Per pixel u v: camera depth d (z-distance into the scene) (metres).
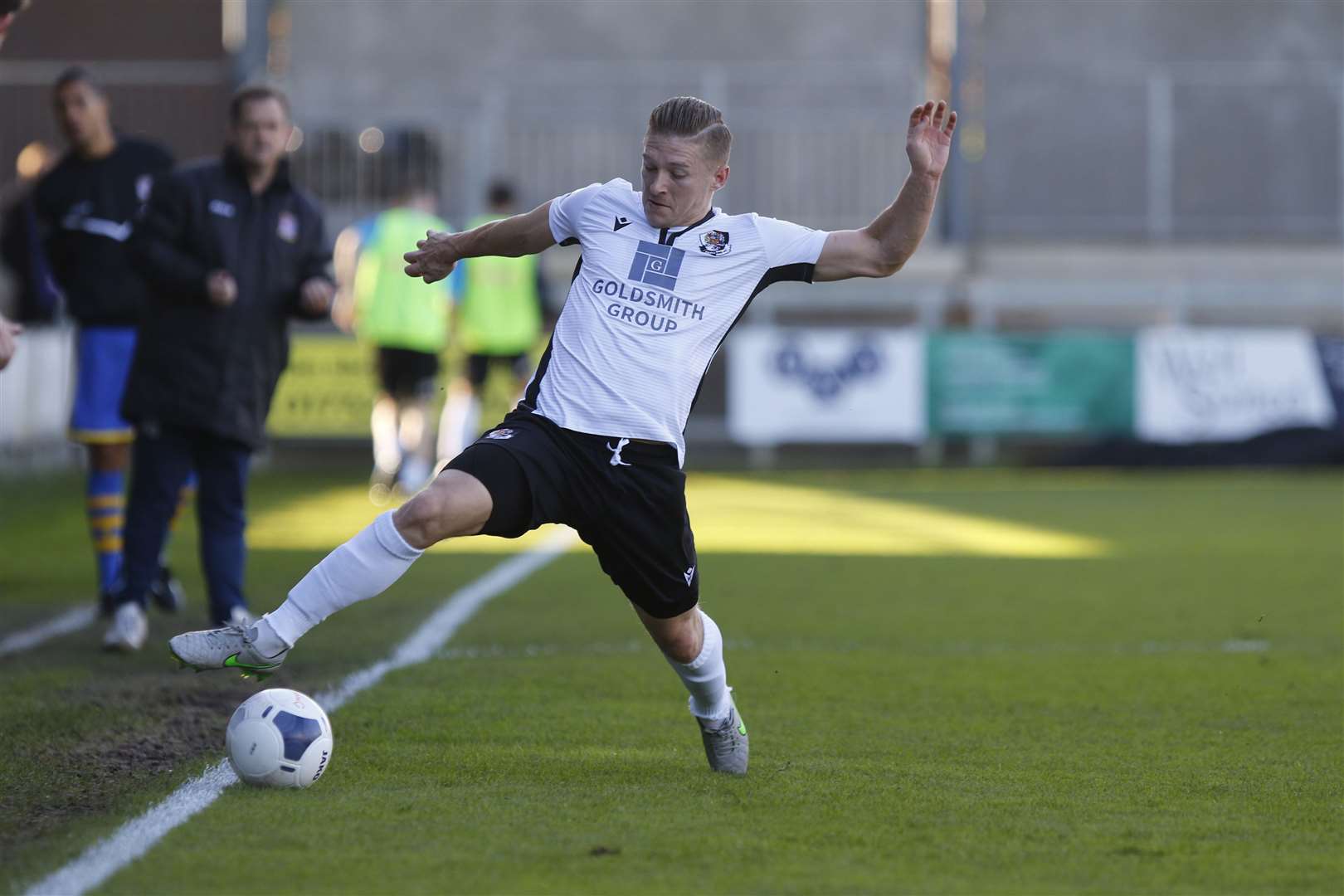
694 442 64.69
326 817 14.23
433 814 14.39
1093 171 73.19
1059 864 13.10
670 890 12.23
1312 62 74.56
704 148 15.17
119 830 13.69
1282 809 15.03
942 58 79.12
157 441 23.67
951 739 18.20
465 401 54.03
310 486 53.53
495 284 53.22
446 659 23.28
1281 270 71.25
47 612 28.00
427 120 67.62
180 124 67.12
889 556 36.59
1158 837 13.97
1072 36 74.38
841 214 70.38
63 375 56.25
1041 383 61.03
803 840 13.67
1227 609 29.00
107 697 20.02
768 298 67.50
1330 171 73.44
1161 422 61.16
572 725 18.58
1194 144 73.31
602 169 69.88
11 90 65.44
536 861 12.94
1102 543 39.25
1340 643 25.41
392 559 14.50
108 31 69.69
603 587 31.25
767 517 44.69
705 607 28.94
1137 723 19.23
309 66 73.12
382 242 49.72
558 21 73.06
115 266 26.84
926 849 13.49
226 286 22.44
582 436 14.78
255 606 28.34
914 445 64.69
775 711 19.84
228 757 15.80
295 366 59.34
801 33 73.56
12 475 52.53
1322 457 60.81
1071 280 68.44
